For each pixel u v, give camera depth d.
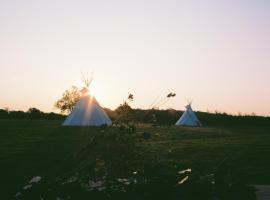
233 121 57.28
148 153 3.78
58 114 63.88
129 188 3.50
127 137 3.77
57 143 23.67
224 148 21.72
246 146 23.08
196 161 16.05
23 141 25.78
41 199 3.57
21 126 42.50
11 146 22.52
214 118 57.25
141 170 3.64
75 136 27.67
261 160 16.69
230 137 32.16
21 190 3.63
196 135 33.44
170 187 3.41
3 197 9.80
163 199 3.39
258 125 56.44
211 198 3.40
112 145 3.73
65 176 3.69
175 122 54.66
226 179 3.50
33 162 15.80
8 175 13.03
